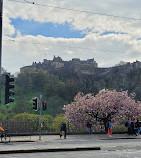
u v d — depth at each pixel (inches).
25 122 1008.9
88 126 1074.7
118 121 1229.1
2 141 745.0
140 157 423.8
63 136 960.9
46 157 409.1
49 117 2012.8
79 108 1179.3
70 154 452.1
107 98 1177.4
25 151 478.6
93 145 615.5
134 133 1027.3
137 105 1203.2
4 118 3336.6
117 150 524.1
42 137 916.0
